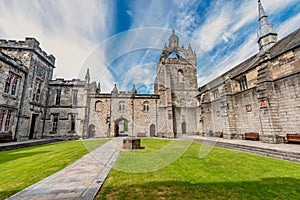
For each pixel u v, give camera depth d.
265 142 13.09
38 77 22.67
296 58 12.05
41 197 3.42
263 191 3.80
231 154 8.93
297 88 11.86
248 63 19.30
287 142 12.05
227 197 3.47
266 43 19.80
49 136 23.83
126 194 3.58
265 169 5.72
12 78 18.08
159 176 4.80
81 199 3.32
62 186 4.02
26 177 4.84
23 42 21.05
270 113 12.95
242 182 4.39
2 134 16.41
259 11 21.48
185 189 3.87
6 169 5.93
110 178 4.59
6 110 17.11
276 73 13.43
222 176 4.88
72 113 24.42
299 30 14.20
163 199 3.36
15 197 3.43
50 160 7.47
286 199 3.39
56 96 25.59
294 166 6.18
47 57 24.84
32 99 21.22
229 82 18.70
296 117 11.80
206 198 3.42
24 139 19.53
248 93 16.11
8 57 17.22
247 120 16.12
